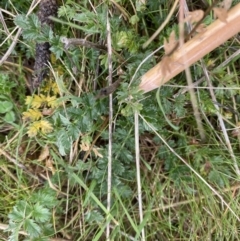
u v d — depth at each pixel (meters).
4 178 0.37
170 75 0.31
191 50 0.28
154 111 0.34
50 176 0.37
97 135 0.36
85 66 0.36
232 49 0.37
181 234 0.36
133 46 0.34
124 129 0.35
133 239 0.34
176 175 0.36
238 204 0.37
